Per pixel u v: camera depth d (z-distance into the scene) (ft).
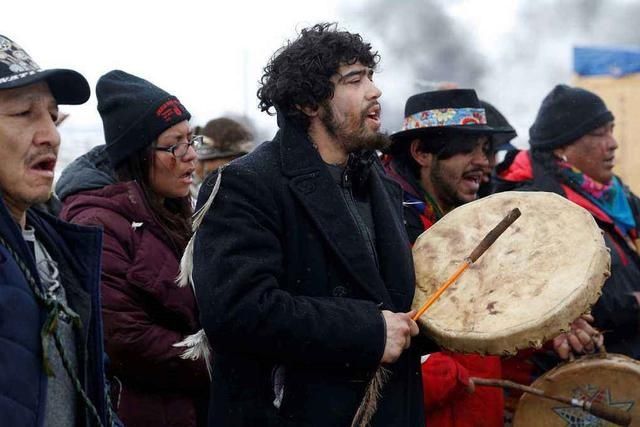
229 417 8.88
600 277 8.84
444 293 9.32
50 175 7.35
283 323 8.27
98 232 7.87
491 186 14.65
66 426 7.41
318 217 8.80
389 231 9.30
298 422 8.60
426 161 12.23
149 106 11.32
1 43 7.20
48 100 7.40
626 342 13.32
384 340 8.47
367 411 8.57
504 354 8.59
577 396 11.42
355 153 9.33
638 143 23.43
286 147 9.04
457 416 11.36
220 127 17.04
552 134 14.35
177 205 11.75
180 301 10.93
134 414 10.77
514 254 9.43
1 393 6.63
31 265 7.14
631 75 23.54
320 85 9.06
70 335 7.56
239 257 8.45
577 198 14.11
